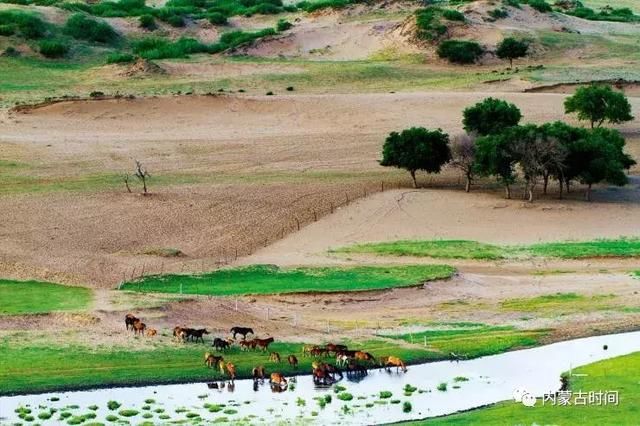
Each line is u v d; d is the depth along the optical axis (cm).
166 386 11644
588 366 12088
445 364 12400
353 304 14812
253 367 12144
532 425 10075
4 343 12606
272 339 12756
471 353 12750
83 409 10844
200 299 14400
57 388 11481
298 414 10644
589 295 15325
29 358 12194
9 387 11438
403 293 15225
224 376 11894
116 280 15700
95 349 12525
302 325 13800
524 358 12594
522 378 11806
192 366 12131
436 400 11075
